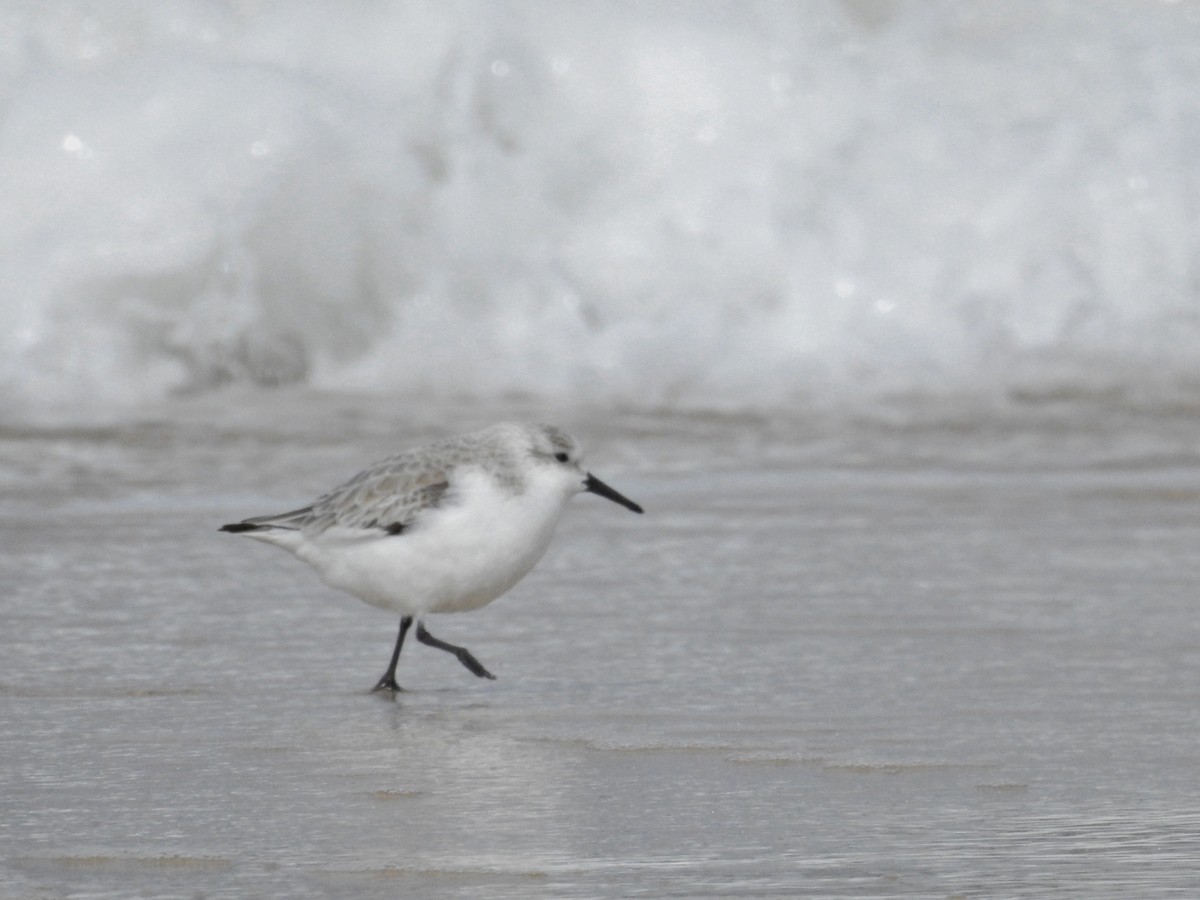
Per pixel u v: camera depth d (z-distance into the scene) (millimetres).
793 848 7586
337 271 22984
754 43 24938
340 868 7266
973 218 24141
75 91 23094
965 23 25875
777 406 21375
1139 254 24125
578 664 11297
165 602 12938
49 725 9766
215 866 7289
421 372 22719
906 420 20688
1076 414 21047
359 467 17562
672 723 9867
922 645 11734
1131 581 13672
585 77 24547
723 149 24328
